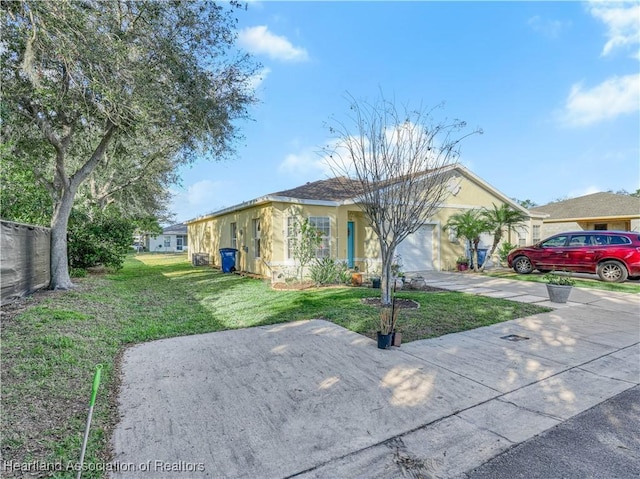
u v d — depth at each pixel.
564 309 7.28
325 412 3.13
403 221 7.04
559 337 5.38
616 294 9.08
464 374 3.98
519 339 5.27
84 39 5.59
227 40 8.40
